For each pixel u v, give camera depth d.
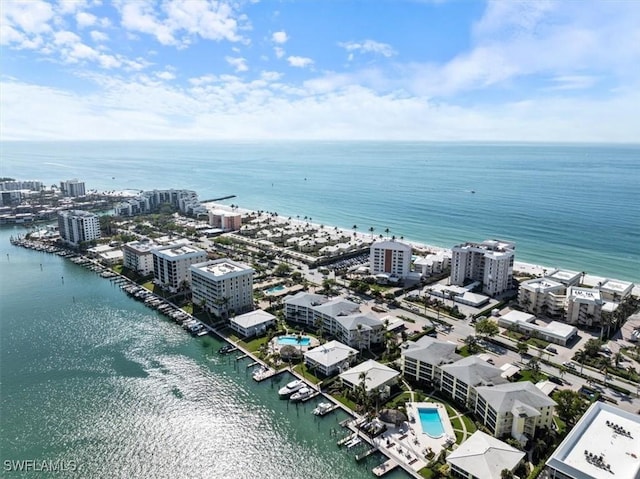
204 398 164.00
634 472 109.25
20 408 158.12
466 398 152.25
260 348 197.00
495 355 191.75
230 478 128.38
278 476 128.75
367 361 176.50
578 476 109.25
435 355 168.88
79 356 194.00
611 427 127.06
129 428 148.50
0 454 136.38
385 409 150.12
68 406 159.62
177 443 141.88
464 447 126.69
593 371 178.00
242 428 148.00
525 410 134.12
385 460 131.50
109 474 129.62
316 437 142.50
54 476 128.62
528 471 122.56
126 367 185.12
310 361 182.00
